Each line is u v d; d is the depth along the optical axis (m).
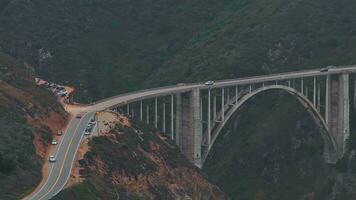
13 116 176.62
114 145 178.75
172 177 187.12
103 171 168.50
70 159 168.75
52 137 180.50
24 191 152.12
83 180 160.00
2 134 165.75
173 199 180.62
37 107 189.12
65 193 151.25
